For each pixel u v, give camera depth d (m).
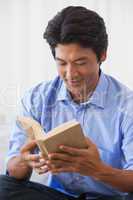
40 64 1.92
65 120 1.39
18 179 1.30
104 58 1.27
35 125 1.17
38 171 1.20
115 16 1.93
